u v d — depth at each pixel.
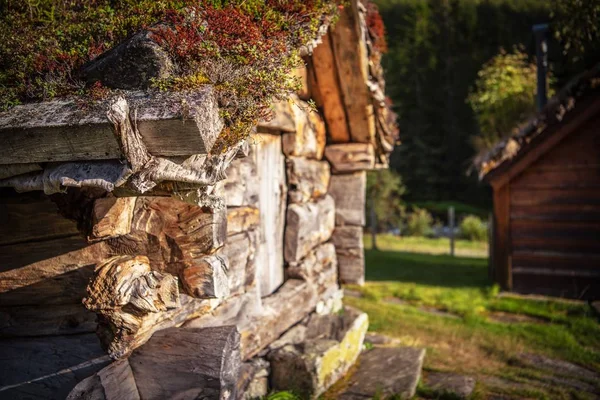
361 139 5.94
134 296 2.34
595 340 6.61
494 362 5.81
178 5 2.62
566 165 9.02
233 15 2.53
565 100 8.47
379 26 5.35
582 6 5.94
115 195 2.21
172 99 2.03
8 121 2.08
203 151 2.02
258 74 2.35
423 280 10.44
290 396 4.05
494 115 12.22
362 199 6.19
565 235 9.07
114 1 3.03
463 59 30.42
